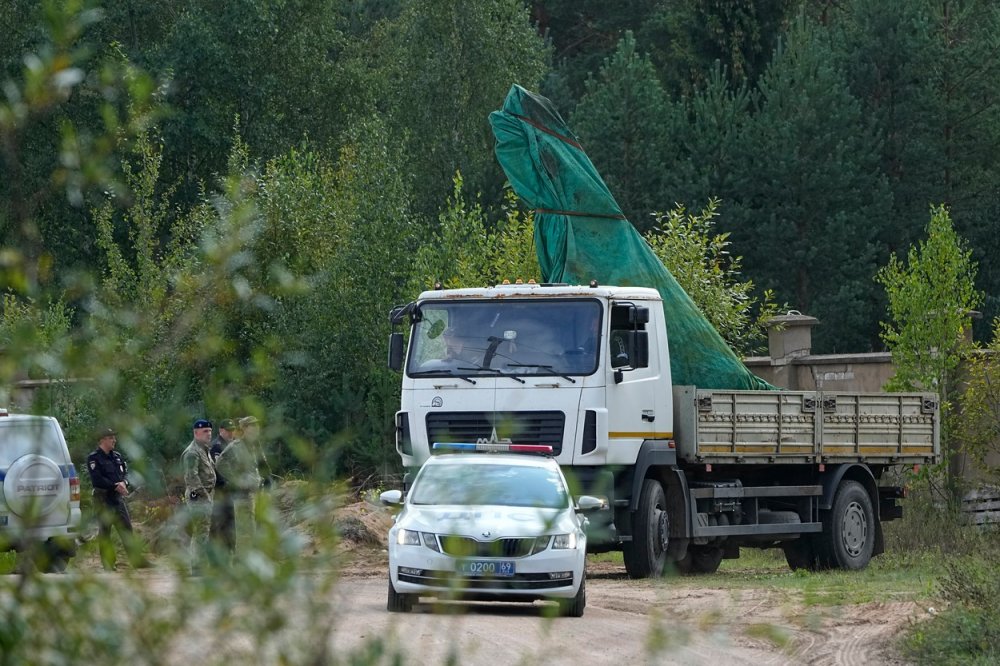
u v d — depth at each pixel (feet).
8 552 33.50
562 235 259.80
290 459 149.28
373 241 363.15
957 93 652.07
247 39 564.30
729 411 239.09
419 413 218.38
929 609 170.81
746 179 593.83
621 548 224.33
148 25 572.51
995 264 622.95
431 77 629.51
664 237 382.42
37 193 34.78
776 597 189.67
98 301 35.88
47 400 34.17
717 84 615.98
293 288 39.04
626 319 216.74
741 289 378.73
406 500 175.32
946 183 654.53
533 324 217.36
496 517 166.71
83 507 35.06
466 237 383.24
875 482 278.26
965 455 345.31
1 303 34.12
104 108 35.53
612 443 213.05
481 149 634.43
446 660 42.65
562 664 124.57
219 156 566.36
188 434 36.29
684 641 43.57
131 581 34.73
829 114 596.29
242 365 37.86
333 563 35.70
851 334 576.61
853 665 138.21
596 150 594.65
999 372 324.19
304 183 382.42
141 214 352.90
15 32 488.44
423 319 222.28
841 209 593.01
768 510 260.42
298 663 34.71
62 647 33.12
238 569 34.58
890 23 634.43
